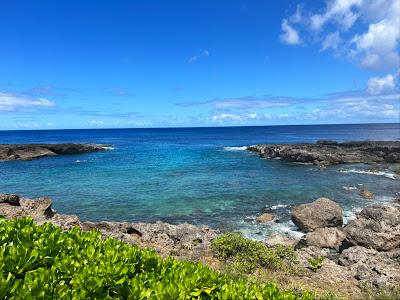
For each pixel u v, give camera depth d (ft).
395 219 60.23
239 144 352.90
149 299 13.99
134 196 109.09
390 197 108.47
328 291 32.99
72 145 255.50
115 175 149.07
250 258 41.16
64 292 13.92
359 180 136.56
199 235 57.36
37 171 162.61
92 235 21.50
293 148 216.33
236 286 16.19
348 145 238.68
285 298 16.06
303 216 75.36
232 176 145.59
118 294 14.67
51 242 18.58
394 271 40.70
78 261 17.01
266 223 81.71
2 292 13.17
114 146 324.39
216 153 247.09
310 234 60.95
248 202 101.81
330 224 74.02
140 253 18.72
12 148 221.46
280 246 47.32
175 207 96.63
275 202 102.01
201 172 156.76
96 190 118.01
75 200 104.58
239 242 44.19
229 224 81.61
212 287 15.79
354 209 94.68
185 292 15.03
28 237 19.10
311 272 41.39
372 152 197.77
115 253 17.85
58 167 176.65
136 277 15.48
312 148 215.72
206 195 110.32
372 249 51.42
